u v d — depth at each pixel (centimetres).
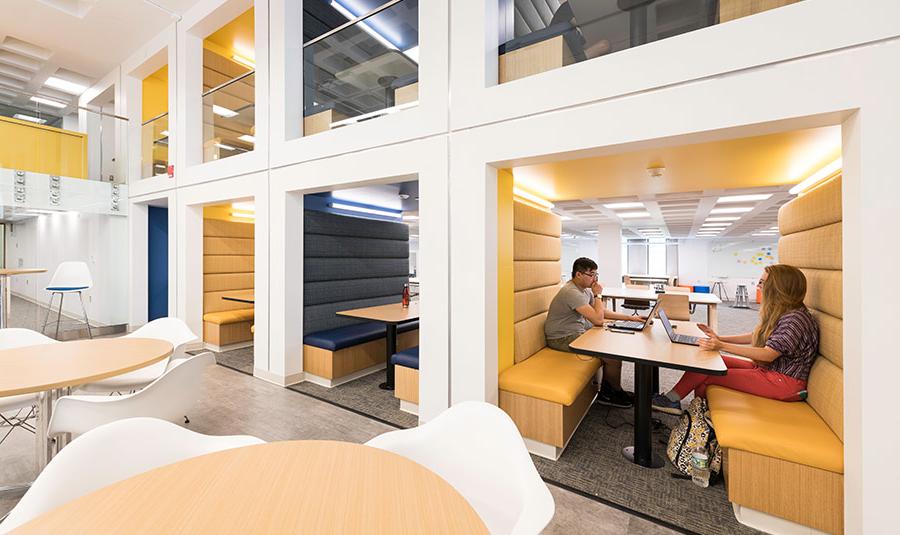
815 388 230
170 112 566
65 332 611
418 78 319
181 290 553
